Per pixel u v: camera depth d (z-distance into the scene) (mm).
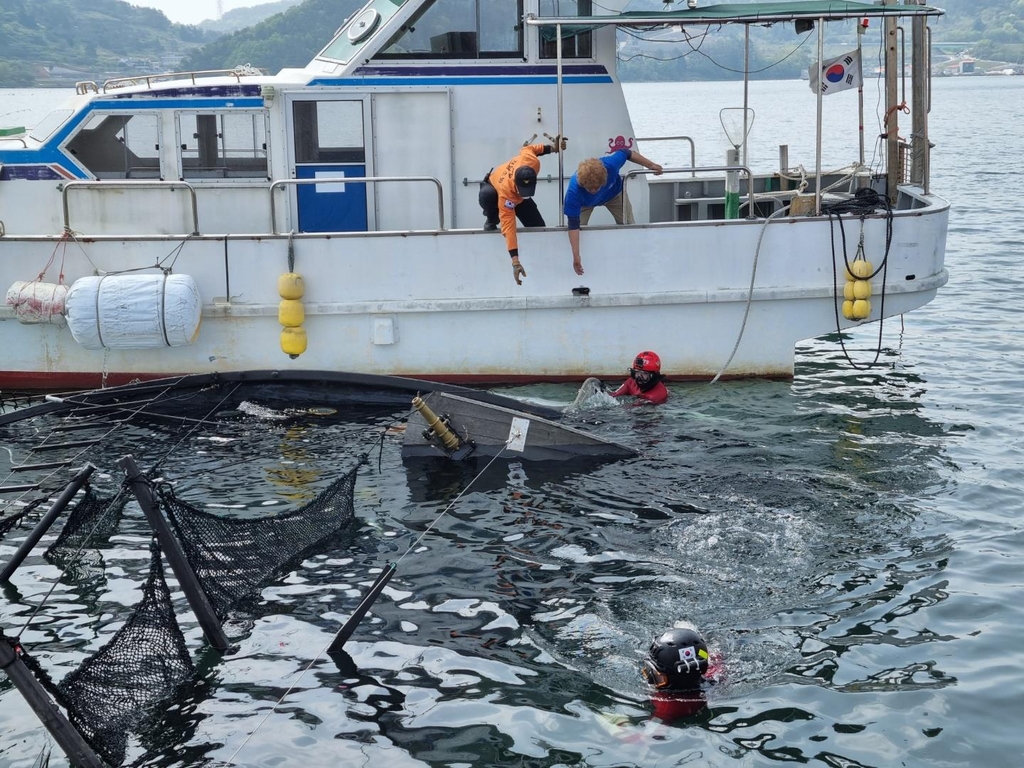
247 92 11570
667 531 8398
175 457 9977
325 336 11500
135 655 6219
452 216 12055
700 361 11875
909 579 7578
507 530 8492
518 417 9977
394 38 11617
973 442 10328
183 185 11352
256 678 6496
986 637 6809
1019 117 75562
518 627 7066
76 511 8367
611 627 7047
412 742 5895
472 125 11875
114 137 11688
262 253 11250
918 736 5867
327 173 11805
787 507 8797
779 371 11992
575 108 12047
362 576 7781
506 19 11711
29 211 11773
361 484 9430
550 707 6211
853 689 6312
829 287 11680
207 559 7199
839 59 13203
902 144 14031
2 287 11289
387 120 11758
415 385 11156
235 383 11359
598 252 11430
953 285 18734
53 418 10867
